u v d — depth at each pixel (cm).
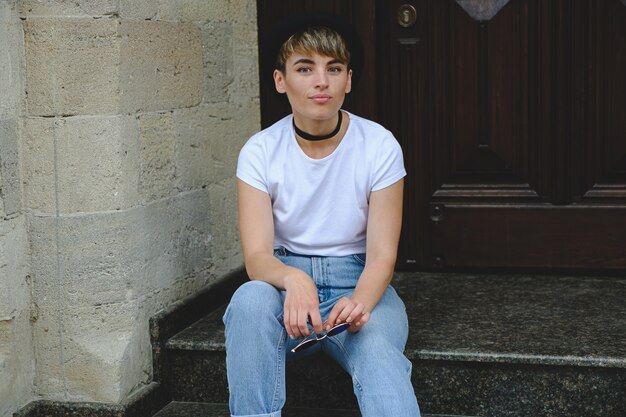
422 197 342
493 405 257
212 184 313
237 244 335
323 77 229
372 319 227
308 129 238
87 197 259
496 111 333
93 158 258
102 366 262
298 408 268
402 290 321
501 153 335
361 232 248
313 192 242
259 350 220
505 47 330
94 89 255
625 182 327
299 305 220
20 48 255
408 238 346
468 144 337
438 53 335
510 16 328
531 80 329
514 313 291
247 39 336
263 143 245
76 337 264
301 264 247
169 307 286
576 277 333
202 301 302
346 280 247
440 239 343
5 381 255
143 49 268
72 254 261
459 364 257
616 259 330
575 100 327
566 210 331
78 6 253
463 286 325
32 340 267
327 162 240
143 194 271
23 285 262
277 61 237
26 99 257
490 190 337
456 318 287
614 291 313
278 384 223
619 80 322
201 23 303
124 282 263
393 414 210
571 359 248
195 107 300
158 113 278
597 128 326
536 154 332
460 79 334
